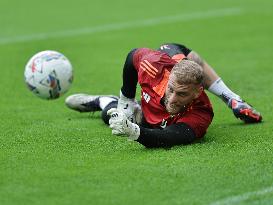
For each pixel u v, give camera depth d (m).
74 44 29.97
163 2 40.47
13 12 37.78
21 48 29.22
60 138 15.26
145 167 12.92
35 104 19.44
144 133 13.84
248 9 37.62
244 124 16.73
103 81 22.86
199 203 11.23
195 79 13.81
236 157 13.54
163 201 11.31
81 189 11.84
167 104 14.24
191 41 30.28
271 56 26.88
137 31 32.72
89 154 13.90
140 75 15.02
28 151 14.16
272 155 13.69
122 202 11.27
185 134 14.32
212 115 14.91
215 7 38.50
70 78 17.75
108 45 29.62
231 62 26.02
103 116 16.47
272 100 19.61
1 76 23.72
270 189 11.85
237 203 11.25
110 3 40.41
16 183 12.13
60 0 41.62
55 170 12.82
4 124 16.83
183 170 12.73
